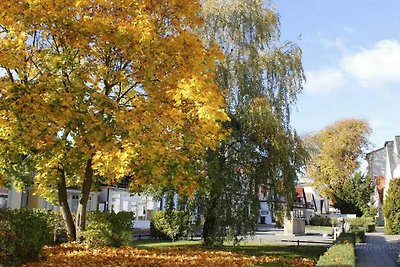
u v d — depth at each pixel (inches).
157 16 562.9
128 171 503.2
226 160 778.2
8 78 522.3
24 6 484.1
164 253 612.4
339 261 376.5
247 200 764.0
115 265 467.8
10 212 470.0
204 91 468.4
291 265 561.0
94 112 493.7
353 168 2751.0
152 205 1625.2
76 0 492.7
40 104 469.7
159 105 500.4
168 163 519.2
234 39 800.3
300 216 1583.4
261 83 794.8
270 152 775.7
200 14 791.1
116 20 528.1
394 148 1893.5
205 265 509.0
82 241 642.2
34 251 478.3
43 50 514.9
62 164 597.3
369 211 2482.8
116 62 563.2
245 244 975.0
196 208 779.4
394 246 1043.9
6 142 526.3
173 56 530.0
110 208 1422.2
